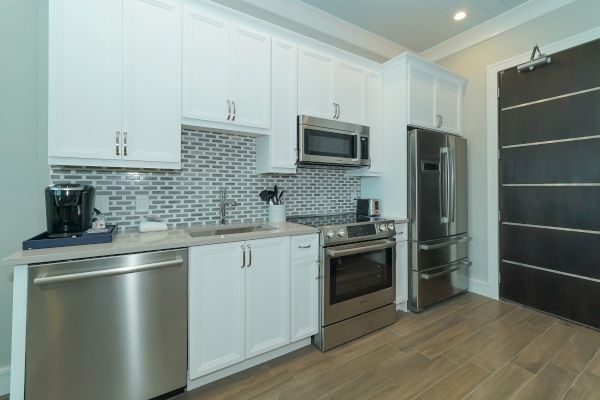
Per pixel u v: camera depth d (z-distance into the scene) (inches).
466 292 123.4
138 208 75.8
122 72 63.1
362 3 102.3
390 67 110.0
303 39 90.6
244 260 68.4
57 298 48.9
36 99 64.3
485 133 118.0
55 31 56.9
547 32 99.7
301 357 76.2
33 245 50.9
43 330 48.3
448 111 119.4
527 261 106.1
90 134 60.2
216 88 75.3
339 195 119.0
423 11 107.0
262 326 71.7
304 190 108.9
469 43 121.9
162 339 58.5
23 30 62.8
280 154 87.6
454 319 97.9
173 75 69.1
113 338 53.6
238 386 64.6
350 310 84.4
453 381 65.6
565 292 96.2
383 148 113.7
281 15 100.1
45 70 64.9
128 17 63.6
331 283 80.8
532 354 76.2
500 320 96.5
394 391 62.4
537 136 102.6
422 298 103.7
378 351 78.6
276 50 85.9
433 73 113.0
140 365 56.3
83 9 59.2
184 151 82.0
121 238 62.6
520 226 108.0
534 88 103.1
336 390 63.1
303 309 78.7
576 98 93.0
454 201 114.3
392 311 94.8
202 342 63.1
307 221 96.5
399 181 107.6
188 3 71.1
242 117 79.5
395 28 118.0
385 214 113.0
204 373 63.2
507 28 109.9
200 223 85.1
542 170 101.3
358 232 87.6
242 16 78.4
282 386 64.6
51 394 49.1
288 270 75.6
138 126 65.2
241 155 92.5
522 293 107.8
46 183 65.4
